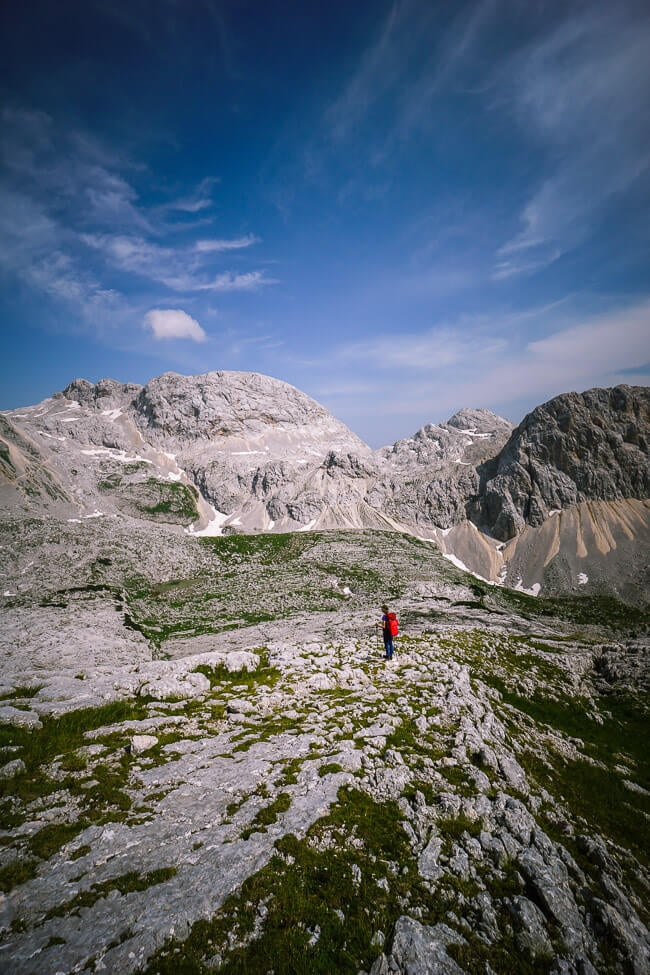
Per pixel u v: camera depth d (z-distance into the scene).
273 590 134.25
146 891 9.42
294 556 175.38
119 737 17.08
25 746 15.49
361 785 14.39
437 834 12.70
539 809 16.02
